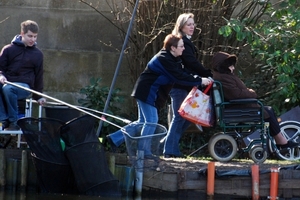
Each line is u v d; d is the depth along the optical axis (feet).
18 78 84.38
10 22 112.47
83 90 106.22
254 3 106.73
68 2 113.29
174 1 104.88
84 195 78.38
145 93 81.76
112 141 82.99
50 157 78.38
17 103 84.12
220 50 107.96
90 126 78.28
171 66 80.94
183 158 90.58
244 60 111.45
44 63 113.09
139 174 79.61
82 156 77.92
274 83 108.37
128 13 109.19
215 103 84.74
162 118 106.01
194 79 81.97
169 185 79.30
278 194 80.07
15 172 82.48
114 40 113.50
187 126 87.86
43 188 79.87
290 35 100.58
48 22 113.19
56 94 113.19
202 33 106.11
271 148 86.63
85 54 114.01
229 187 79.41
